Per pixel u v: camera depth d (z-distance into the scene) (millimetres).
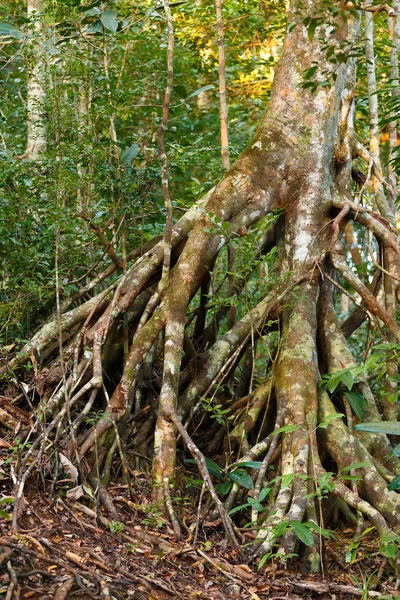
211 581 4199
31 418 5043
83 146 5957
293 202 6242
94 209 6133
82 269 6477
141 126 9148
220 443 5844
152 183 6246
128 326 6020
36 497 4379
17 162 5949
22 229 5848
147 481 5148
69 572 3645
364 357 6242
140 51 8938
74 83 6215
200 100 11477
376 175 6730
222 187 5992
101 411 5445
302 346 5660
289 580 4391
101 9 6371
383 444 5547
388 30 9281
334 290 6340
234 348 6000
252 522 4746
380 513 4801
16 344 5848
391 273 6316
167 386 5238
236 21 9508
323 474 4930
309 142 6262
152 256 5957
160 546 4395
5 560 3521
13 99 7215
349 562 4531
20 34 6035
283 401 5398
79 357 5594
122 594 3697
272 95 6453
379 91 6766
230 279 6402
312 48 6348
